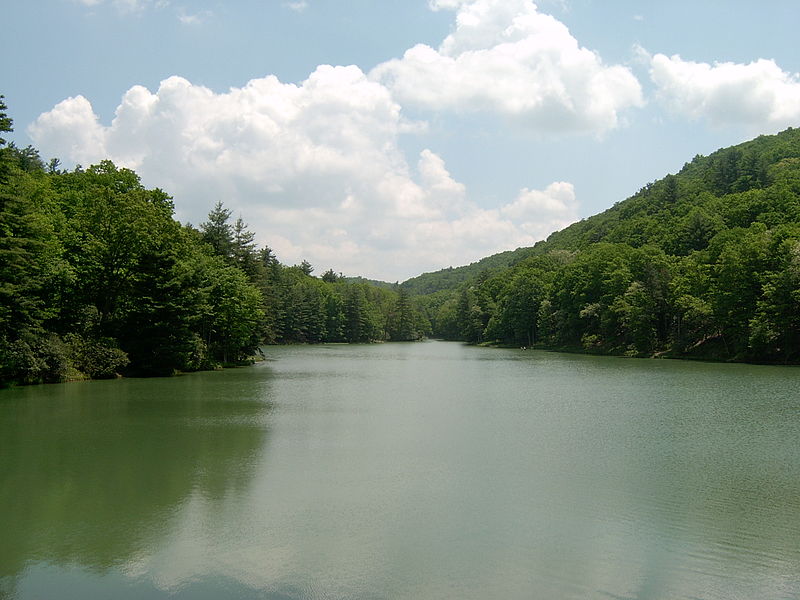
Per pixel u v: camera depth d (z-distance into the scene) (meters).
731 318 66.38
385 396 36.06
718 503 14.26
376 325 176.88
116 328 47.94
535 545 11.66
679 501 14.43
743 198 99.25
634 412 28.89
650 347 79.44
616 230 131.50
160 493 14.96
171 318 48.78
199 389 39.12
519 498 14.64
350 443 21.27
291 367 65.44
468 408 30.44
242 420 26.34
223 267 66.25
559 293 104.88
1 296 34.59
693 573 10.41
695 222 96.75
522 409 30.16
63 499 14.41
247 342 69.06
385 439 22.03
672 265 84.31
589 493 15.07
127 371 48.50
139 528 12.51
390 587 9.86
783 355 63.00
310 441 21.55
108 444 20.84
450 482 16.08
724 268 67.75
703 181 142.88
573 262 112.12
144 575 10.32
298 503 14.19
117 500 14.37
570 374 53.41
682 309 74.94
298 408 30.33
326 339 162.25
